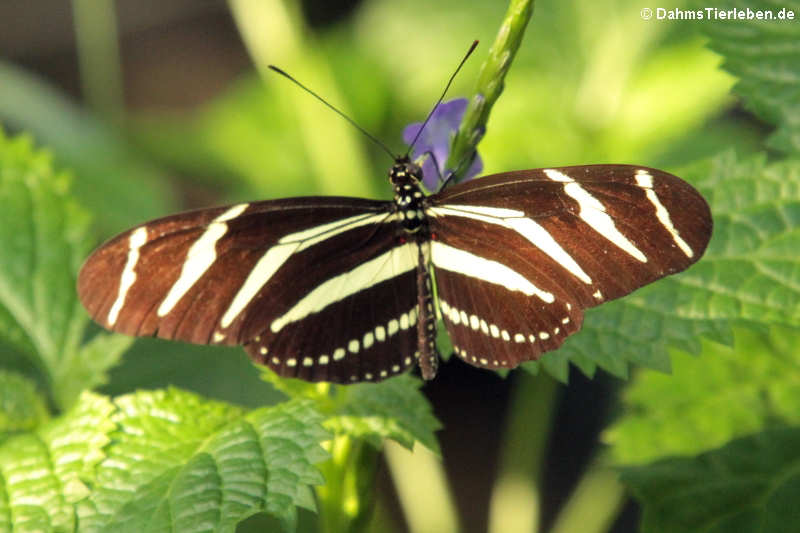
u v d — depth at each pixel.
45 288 0.75
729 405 0.76
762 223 0.73
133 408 0.72
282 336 0.72
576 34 0.89
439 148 0.74
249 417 0.72
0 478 0.72
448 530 0.81
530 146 0.84
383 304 0.72
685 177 0.74
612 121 0.86
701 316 0.73
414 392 0.73
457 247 0.72
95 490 0.71
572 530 0.81
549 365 0.73
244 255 0.71
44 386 0.78
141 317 0.71
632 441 0.76
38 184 0.76
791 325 0.72
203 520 0.71
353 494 0.73
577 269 0.71
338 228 0.72
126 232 0.71
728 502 0.74
